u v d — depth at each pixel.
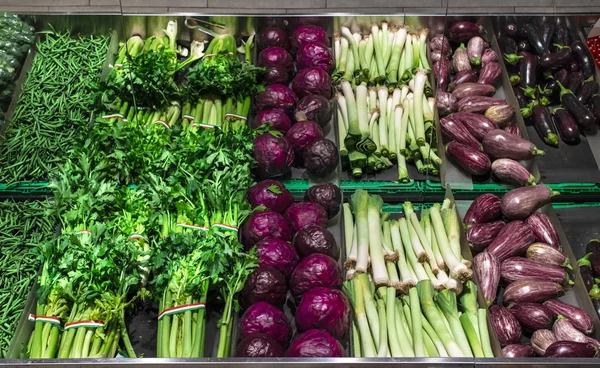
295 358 1.37
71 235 1.51
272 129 1.92
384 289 1.61
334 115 2.06
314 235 1.63
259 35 2.25
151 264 1.53
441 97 2.06
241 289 1.55
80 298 1.47
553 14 2.27
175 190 1.66
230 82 1.99
